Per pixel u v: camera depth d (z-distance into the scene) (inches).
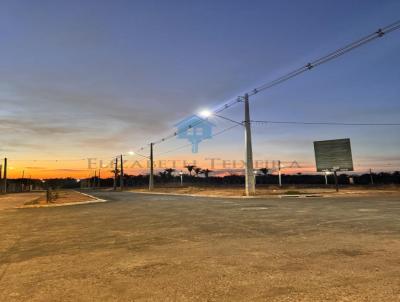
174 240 370.6
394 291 189.6
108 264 270.5
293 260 263.3
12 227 539.5
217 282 212.8
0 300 192.4
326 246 313.1
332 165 1561.3
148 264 265.6
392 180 3550.7
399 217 528.1
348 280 210.5
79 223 568.1
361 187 2012.8
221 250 308.8
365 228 418.6
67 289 209.2
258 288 199.3
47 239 410.0
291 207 757.3
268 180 4057.6
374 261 255.4
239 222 510.9
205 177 4613.7
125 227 496.7
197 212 701.3
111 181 5880.9
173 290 200.5
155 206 909.8
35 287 215.3
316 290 193.3
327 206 761.0
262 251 298.7
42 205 1083.3
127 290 203.3
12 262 289.6
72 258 297.7
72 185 5861.2
